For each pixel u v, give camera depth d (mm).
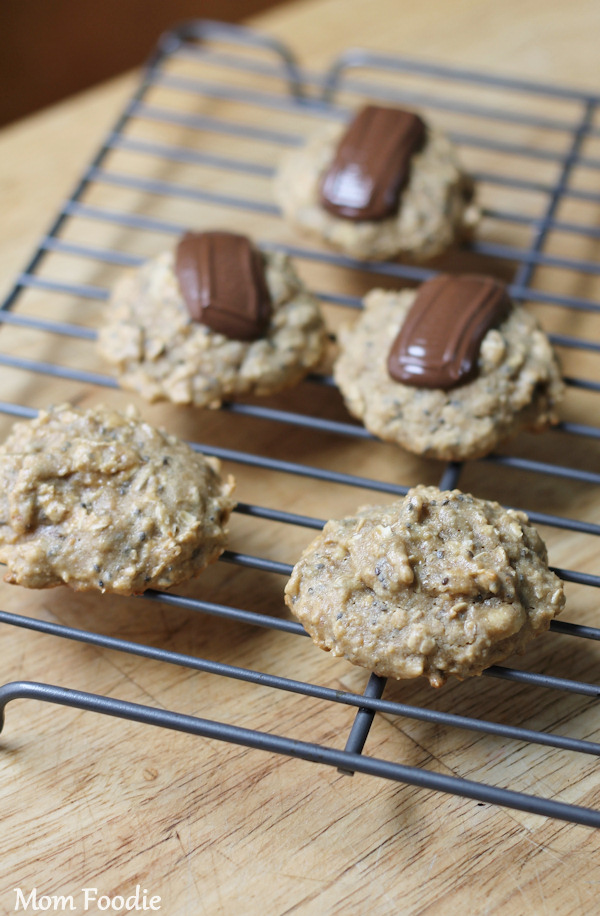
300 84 587
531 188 538
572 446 490
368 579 415
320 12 636
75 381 505
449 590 412
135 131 587
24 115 835
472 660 410
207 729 402
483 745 430
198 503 434
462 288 473
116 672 444
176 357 472
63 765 428
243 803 422
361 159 508
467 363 457
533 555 425
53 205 558
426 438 457
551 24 626
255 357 471
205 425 496
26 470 429
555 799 421
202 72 611
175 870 413
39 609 455
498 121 591
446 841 417
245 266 479
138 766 427
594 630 421
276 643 448
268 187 568
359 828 418
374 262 511
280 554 466
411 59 613
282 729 433
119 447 435
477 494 479
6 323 509
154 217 554
